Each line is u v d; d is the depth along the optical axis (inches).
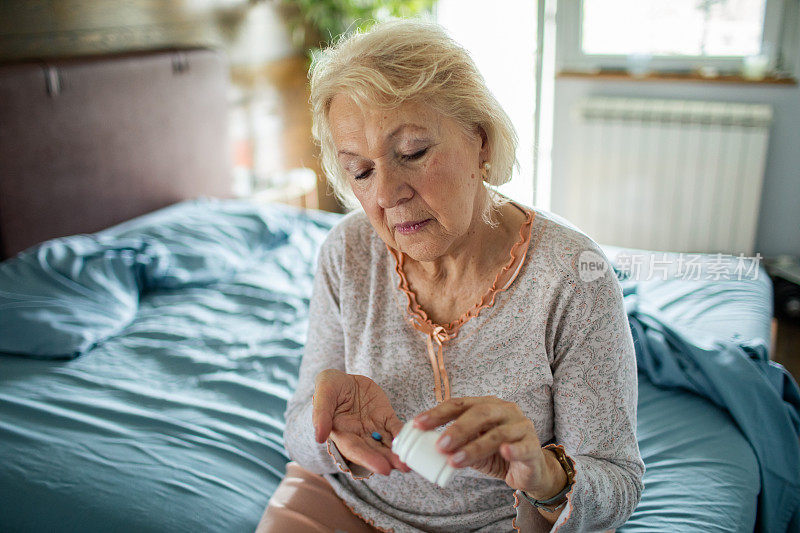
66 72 91.0
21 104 86.1
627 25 126.6
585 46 131.0
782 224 122.3
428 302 36.3
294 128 144.0
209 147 117.4
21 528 46.5
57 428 56.2
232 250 93.3
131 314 77.7
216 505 47.4
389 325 37.1
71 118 93.0
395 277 37.1
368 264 38.6
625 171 125.9
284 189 126.3
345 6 129.0
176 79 108.1
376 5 129.3
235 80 126.2
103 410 58.7
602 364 32.4
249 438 55.2
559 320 33.0
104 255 82.3
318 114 33.2
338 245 39.4
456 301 35.5
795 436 52.2
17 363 67.9
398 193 30.1
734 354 55.7
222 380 64.0
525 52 143.3
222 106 118.8
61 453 52.6
